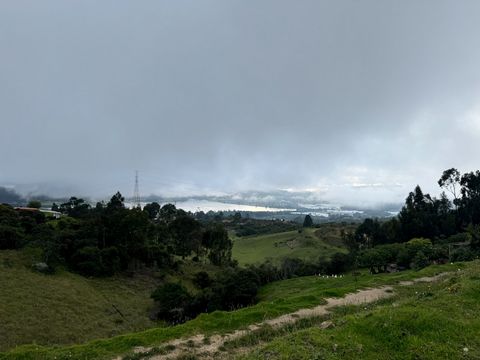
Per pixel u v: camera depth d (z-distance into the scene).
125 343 17.19
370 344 13.16
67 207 118.06
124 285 70.38
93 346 16.98
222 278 65.25
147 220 87.56
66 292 58.72
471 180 110.19
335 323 15.48
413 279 33.50
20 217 81.19
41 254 68.31
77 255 72.12
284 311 22.06
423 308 16.12
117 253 76.25
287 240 131.38
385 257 74.25
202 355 16.14
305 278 70.94
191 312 59.31
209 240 101.94
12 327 44.91
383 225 109.62
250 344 17.36
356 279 54.50
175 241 100.56
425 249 70.12
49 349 17.02
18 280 57.88
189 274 86.25
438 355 12.34
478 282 20.52
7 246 68.62
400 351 12.70
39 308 51.19
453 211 110.06
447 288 20.83
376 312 15.86
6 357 15.80
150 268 83.69
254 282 64.31
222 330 19.09
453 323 14.49
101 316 54.31
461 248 70.31
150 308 61.31
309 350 12.72
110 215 83.44
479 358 12.27
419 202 111.75
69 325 49.00
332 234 131.88
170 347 16.72
